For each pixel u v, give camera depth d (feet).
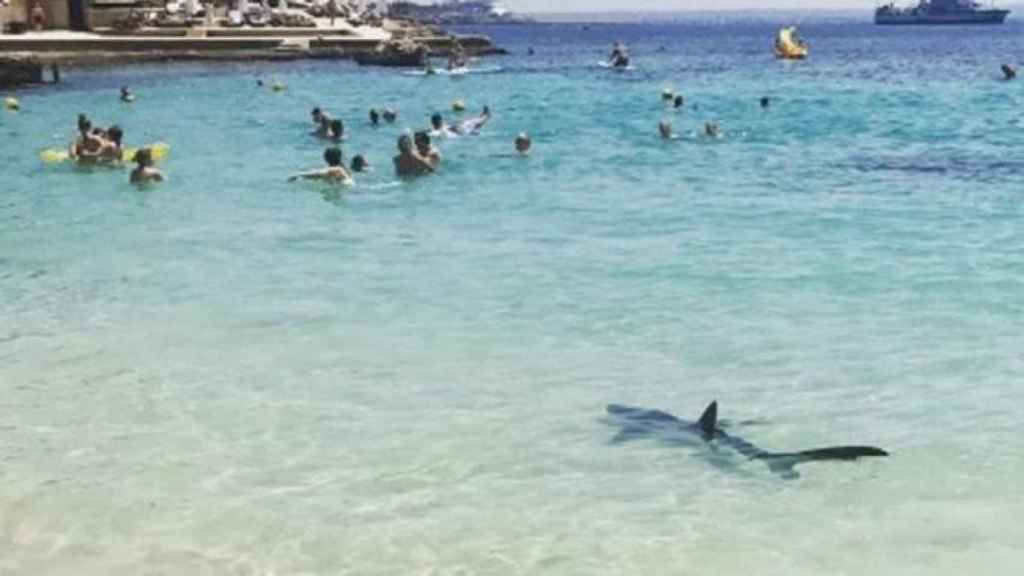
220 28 238.48
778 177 65.92
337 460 25.73
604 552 21.45
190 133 95.30
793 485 24.04
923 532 21.94
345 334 35.06
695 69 207.10
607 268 43.16
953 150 78.13
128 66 199.11
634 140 85.51
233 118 109.40
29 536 22.45
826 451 25.04
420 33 317.63
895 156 75.15
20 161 75.66
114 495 24.13
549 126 96.94
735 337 34.09
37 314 37.83
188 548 21.94
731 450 25.86
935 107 114.21
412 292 40.01
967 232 48.39
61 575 20.97
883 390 29.30
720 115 107.14
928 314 35.99
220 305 38.58
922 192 59.62
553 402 28.99
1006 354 31.83
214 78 173.78
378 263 44.62
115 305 38.83
